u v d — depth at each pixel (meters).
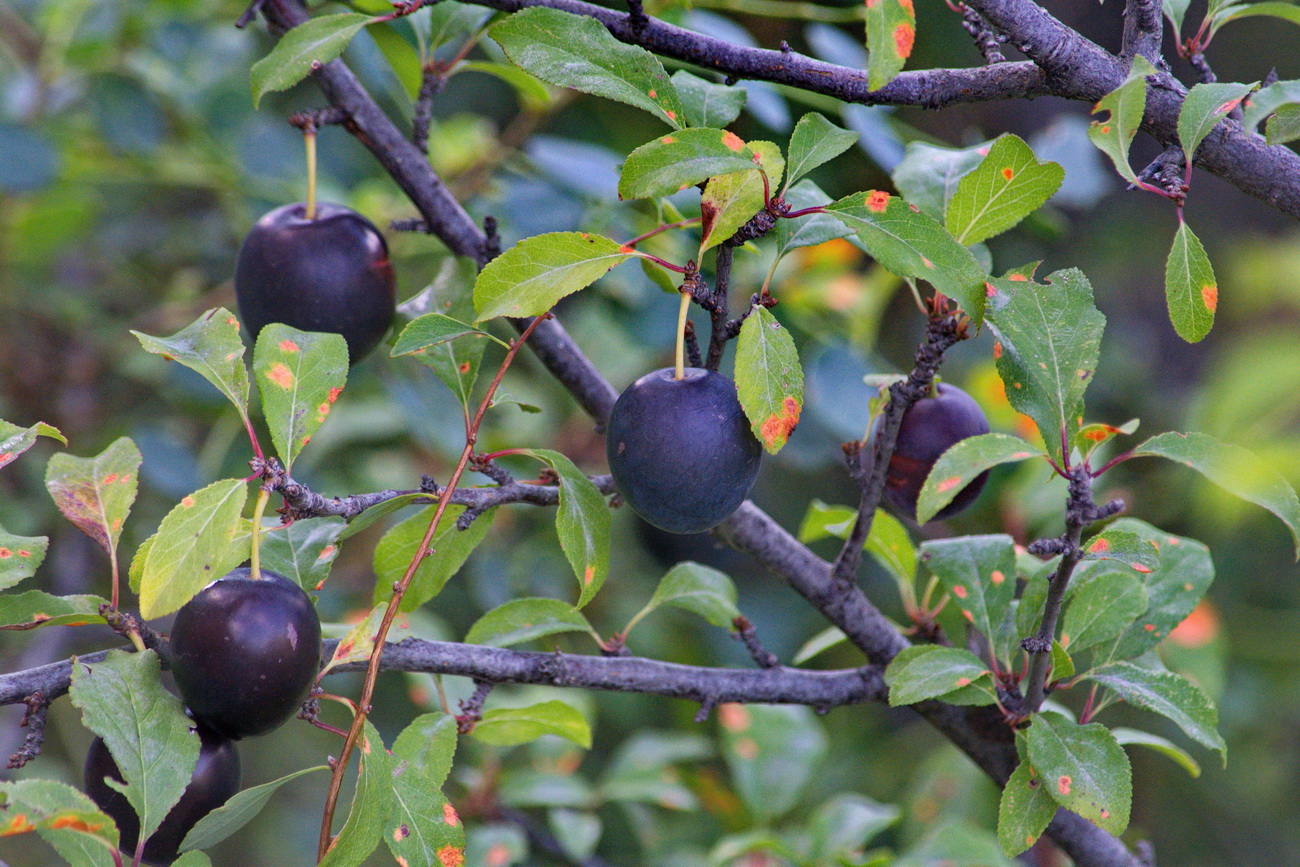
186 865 1.34
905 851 1.70
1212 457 1.34
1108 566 1.39
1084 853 1.43
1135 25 1.36
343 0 1.45
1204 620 1.49
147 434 1.83
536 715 1.42
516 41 1.35
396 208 1.89
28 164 1.69
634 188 1.33
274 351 1.37
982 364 1.79
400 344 1.37
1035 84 1.37
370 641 1.38
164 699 1.36
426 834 1.35
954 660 1.38
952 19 1.89
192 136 1.93
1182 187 1.36
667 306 1.58
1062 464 1.35
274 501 1.82
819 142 1.35
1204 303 1.36
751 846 1.52
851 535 1.41
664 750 1.64
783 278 1.68
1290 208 1.37
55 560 1.98
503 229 1.55
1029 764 1.37
